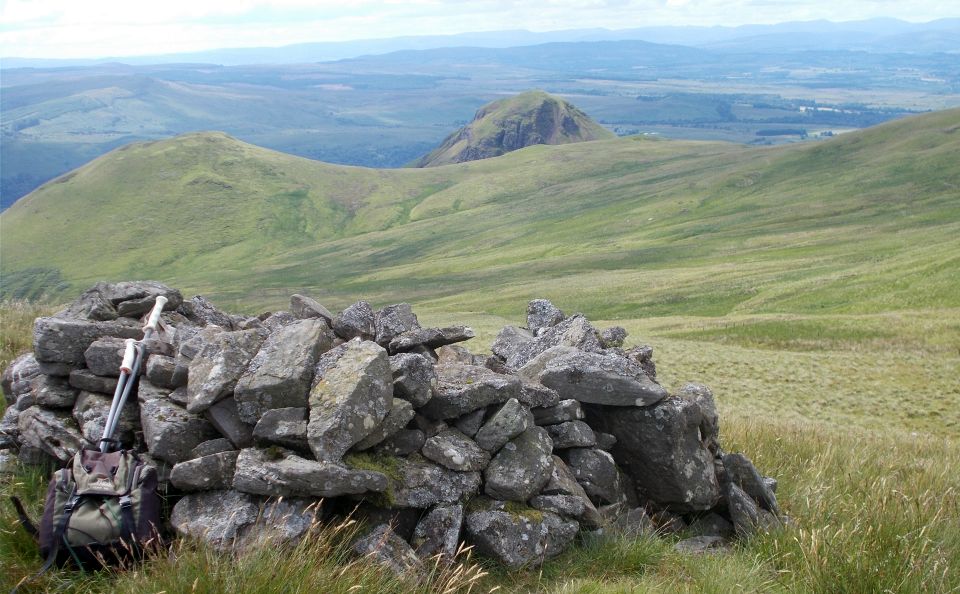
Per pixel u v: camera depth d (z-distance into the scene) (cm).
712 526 834
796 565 699
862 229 15475
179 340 779
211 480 607
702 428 895
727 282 10956
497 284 15738
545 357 900
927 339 4975
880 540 710
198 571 511
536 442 717
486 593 609
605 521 730
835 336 5325
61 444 682
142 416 674
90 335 760
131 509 569
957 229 13238
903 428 3120
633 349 1038
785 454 1168
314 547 550
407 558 590
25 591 535
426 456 677
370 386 633
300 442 613
